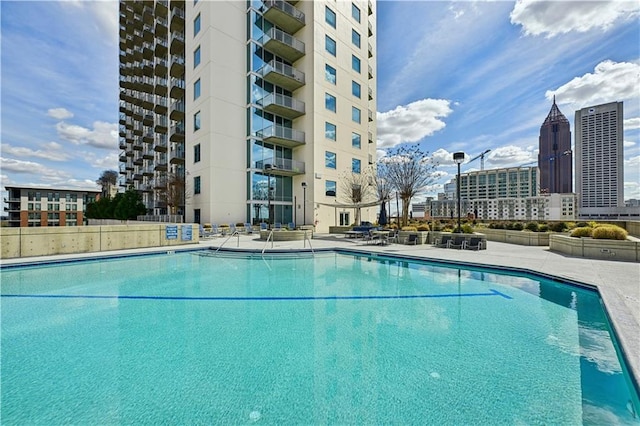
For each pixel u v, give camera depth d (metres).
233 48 23.92
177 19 27.97
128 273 9.05
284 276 8.60
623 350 3.25
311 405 2.78
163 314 5.41
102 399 2.88
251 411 2.71
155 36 33.38
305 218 25.62
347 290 7.04
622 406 2.72
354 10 30.31
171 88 28.52
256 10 24.75
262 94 24.98
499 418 2.58
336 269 9.62
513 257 10.34
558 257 10.30
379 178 25.09
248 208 24.16
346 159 28.64
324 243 15.43
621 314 4.34
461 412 2.67
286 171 24.59
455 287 7.23
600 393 2.92
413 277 8.38
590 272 7.55
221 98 23.09
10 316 5.28
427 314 5.34
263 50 25.14
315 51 25.75
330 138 26.98
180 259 11.72
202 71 23.56
